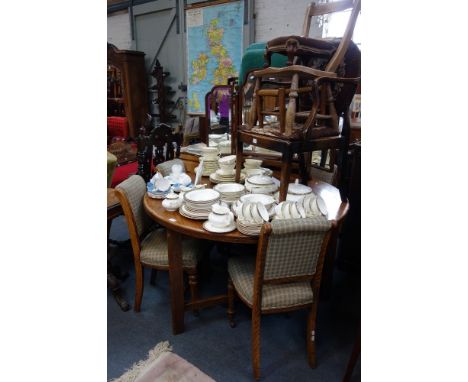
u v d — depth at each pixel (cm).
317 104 134
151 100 544
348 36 138
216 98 290
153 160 223
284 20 386
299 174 200
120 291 194
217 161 200
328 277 188
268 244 112
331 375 140
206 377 135
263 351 153
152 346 155
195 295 170
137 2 503
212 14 434
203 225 131
